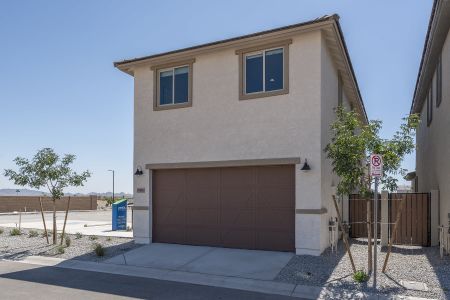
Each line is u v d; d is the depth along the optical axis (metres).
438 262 10.07
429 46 12.63
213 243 12.47
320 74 11.12
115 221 18.09
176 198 13.15
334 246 11.66
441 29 11.35
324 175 11.38
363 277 8.41
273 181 11.72
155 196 13.49
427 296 7.46
